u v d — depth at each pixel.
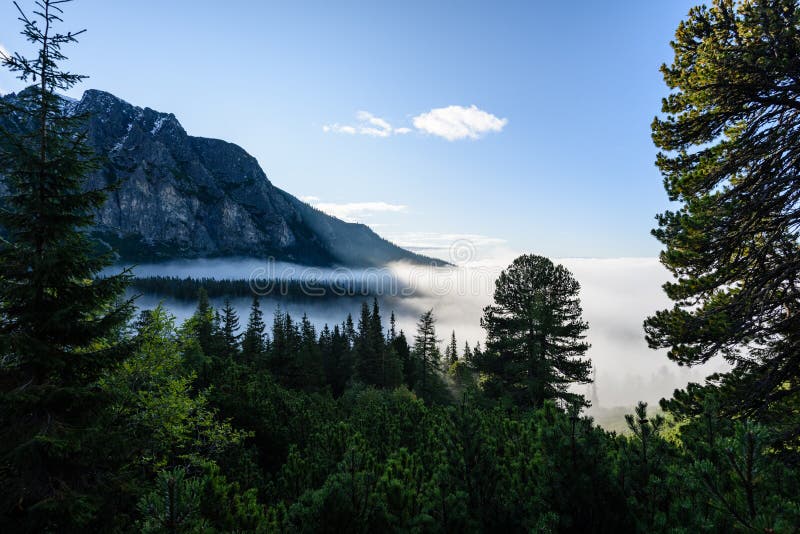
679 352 9.52
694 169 9.80
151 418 11.58
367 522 4.54
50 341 6.78
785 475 3.55
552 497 4.10
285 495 7.37
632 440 4.38
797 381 8.23
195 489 3.98
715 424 4.44
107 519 6.56
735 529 3.17
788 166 8.41
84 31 6.84
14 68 6.35
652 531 3.63
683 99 9.57
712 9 9.33
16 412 6.25
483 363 26.22
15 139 6.33
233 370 19.52
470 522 4.16
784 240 8.70
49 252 6.51
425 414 11.87
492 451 4.89
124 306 7.41
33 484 6.08
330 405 21.00
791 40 7.61
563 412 6.09
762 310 8.47
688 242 9.35
